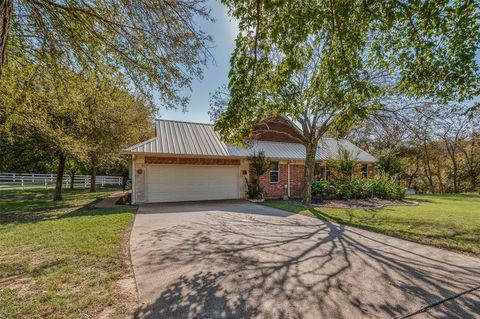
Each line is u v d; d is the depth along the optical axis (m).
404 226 7.40
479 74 3.96
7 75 5.82
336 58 5.16
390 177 17.08
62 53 4.98
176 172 13.14
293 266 4.31
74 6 4.26
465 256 4.86
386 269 4.20
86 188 22.70
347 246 5.47
